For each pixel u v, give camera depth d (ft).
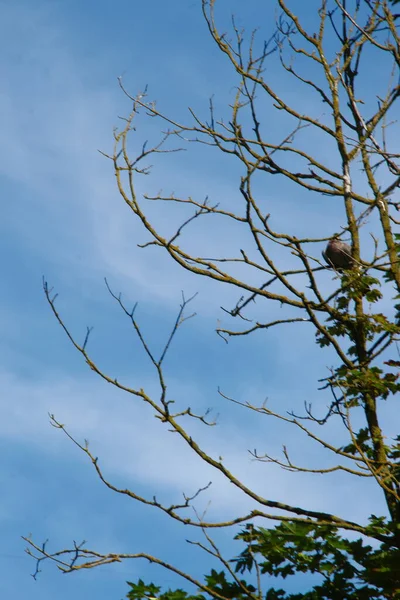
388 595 36.81
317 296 42.27
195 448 36.14
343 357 42.80
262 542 38.14
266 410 39.73
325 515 39.01
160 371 34.65
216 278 42.16
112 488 34.50
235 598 37.09
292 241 41.19
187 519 35.01
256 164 37.99
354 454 42.01
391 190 35.47
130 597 36.58
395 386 42.14
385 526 38.96
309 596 37.29
